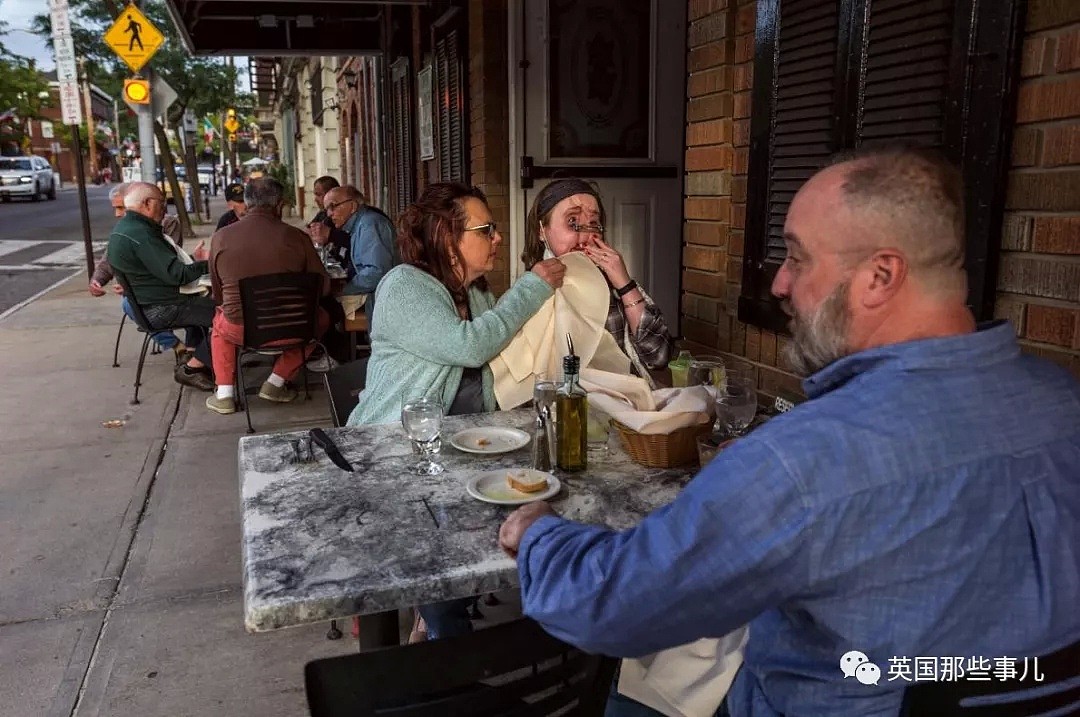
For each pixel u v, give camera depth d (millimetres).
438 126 7230
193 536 3635
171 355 7199
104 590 3176
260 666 2719
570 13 5129
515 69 5145
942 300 1103
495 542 1608
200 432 5098
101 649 2795
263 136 47219
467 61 6246
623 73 5254
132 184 5848
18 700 2527
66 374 6566
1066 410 1099
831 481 999
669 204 5438
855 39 2348
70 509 3932
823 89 2514
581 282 2602
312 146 23688
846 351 1151
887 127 2277
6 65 52938
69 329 8414
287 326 5211
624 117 5312
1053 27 1857
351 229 7020
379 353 2600
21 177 37094
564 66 5180
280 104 31984
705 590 1046
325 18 9688
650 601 1079
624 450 2137
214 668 2703
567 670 1360
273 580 1462
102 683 2615
